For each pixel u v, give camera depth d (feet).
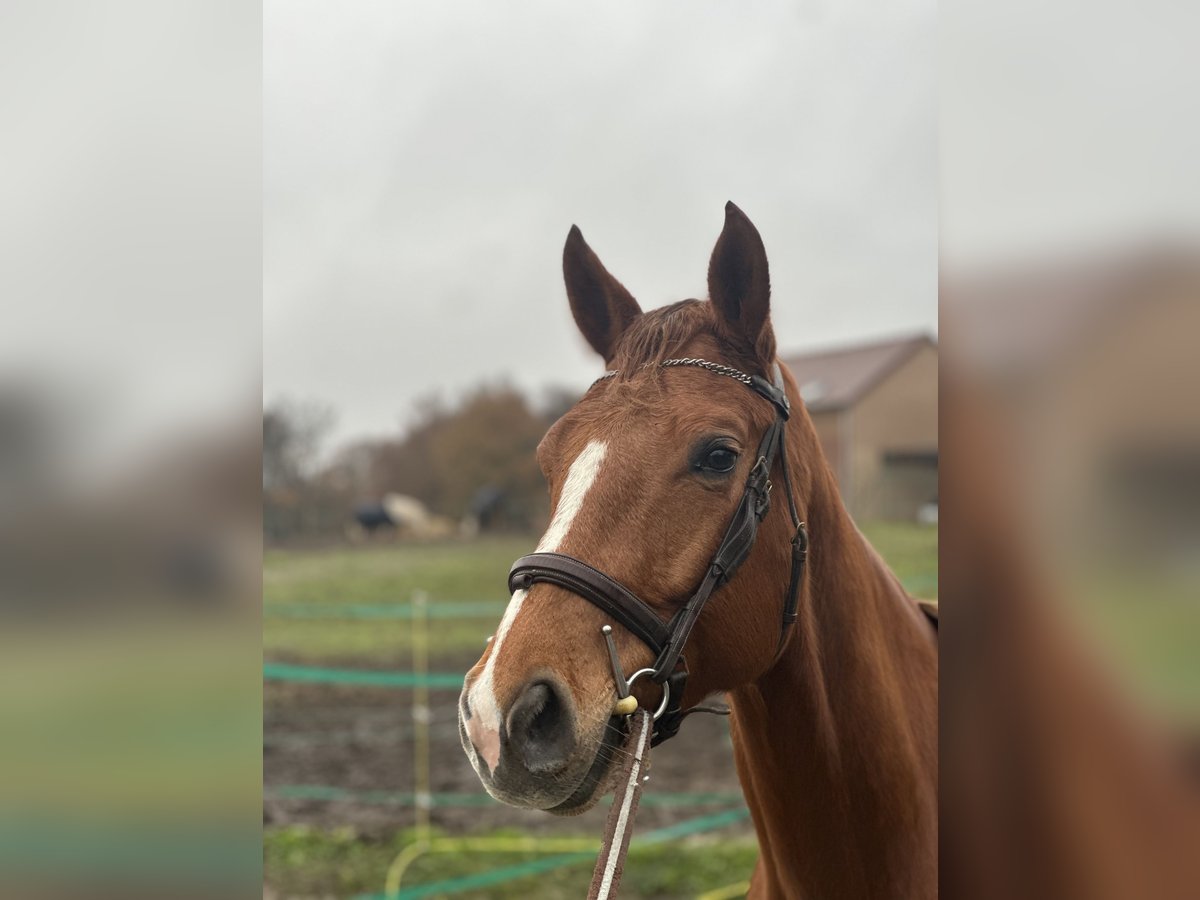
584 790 4.71
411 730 23.44
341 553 51.65
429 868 16.87
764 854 6.30
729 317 5.53
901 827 5.76
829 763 5.60
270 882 16.16
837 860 5.69
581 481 5.03
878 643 5.98
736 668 5.22
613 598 4.78
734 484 5.09
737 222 5.37
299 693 25.89
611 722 4.82
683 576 4.93
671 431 5.04
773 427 5.29
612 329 6.07
